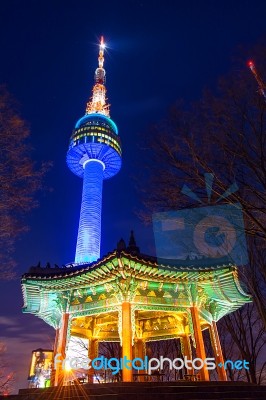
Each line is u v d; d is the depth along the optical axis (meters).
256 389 14.73
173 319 25.47
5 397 16.64
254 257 16.11
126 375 16.50
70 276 19.81
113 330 26.42
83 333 24.72
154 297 19.91
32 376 39.69
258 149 12.01
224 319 26.52
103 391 14.16
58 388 15.77
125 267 18.67
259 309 15.81
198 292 21.44
